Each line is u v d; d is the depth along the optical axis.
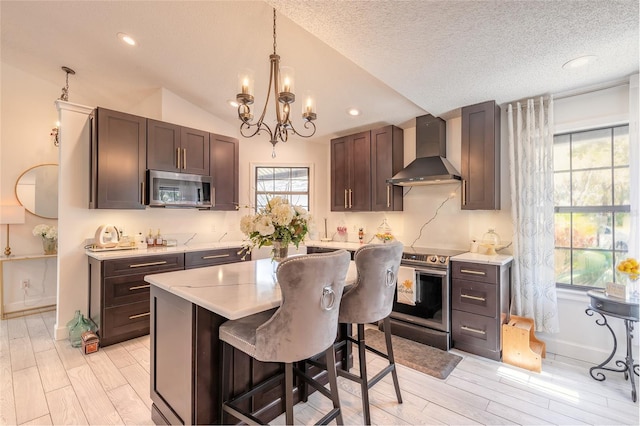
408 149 4.03
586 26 1.80
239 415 1.54
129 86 3.87
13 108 3.94
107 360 2.67
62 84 4.18
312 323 1.44
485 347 2.75
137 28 2.75
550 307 2.77
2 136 3.88
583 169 2.82
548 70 2.37
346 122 4.01
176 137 3.65
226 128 4.46
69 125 3.15
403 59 2.22
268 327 1.42
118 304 3.00
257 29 2.51
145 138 3.40
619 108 2.58
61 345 2.95
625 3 1.59
